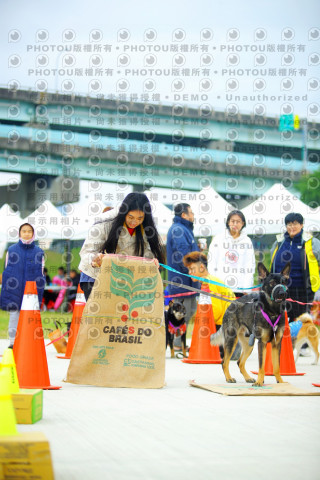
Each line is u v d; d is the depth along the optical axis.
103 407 6.13
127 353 7.71
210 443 4.60
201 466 3.96
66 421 5.43
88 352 7.70
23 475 3.54
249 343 7.82
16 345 7.35
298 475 3.78
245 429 5.12
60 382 8.00
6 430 3.94
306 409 6.12
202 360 10.98
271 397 6.96
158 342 7.73
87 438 4.76
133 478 3.70
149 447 4.47
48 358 11.44
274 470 3.88
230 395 6.98
